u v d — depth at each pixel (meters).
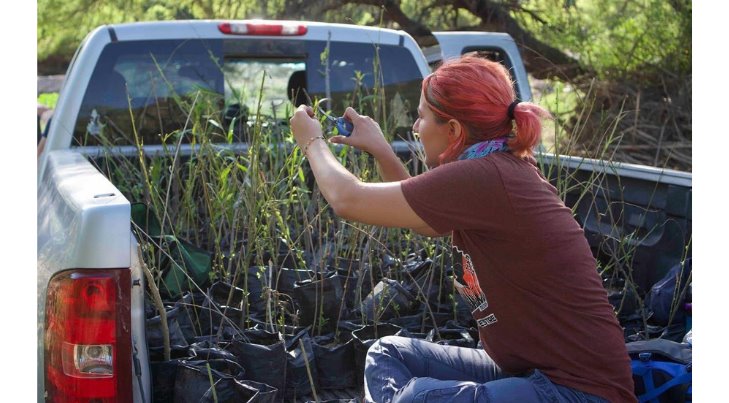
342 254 3.69
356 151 3.93
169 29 4.32
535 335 2.25
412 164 4.30
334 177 2.33
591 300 2.26
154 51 4.29
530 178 2.27
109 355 2.25
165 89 4.29
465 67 2.33
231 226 3.56
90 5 11.84
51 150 4.11
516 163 2.28
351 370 3.04
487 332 2.35
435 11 10.87
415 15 10.71
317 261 3.61
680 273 3.26
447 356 2.54
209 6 11.03
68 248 2.28
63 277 2.27
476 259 2.29
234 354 2.88
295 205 3.84
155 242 3.33
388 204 2.23
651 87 10.27
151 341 2.80
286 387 2.95
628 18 10.60
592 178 3.70
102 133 4.00
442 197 2.21
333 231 3.72
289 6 10.72
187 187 3.66
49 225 2.63
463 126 2.32
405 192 2.22
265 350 2.83
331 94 4.52
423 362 2.52
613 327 2.30
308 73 4.49
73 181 2.73
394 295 3.29
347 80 4.54
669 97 9.53
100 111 4.20
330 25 4.51
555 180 4.06
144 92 4.26
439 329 3.21
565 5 10.58
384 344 2.54
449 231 2.25
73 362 2.25
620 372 2.26
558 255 2.23
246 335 3.02
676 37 10.18
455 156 2.36
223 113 4.31
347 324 3.17
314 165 2.42
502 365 2.35
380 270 3.58
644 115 9.66
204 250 3.39
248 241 3.27
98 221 2.25
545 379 2.22
